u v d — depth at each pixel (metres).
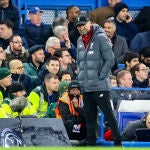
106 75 42.34
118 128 42.22
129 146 42.16
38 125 40.28
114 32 54.19
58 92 45.84
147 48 52.91
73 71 50.91
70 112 43.47
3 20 53.06
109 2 58.38
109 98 42.44
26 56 50.84
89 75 42.41
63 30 53.91
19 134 39.72
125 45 54.59
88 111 42.62
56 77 45.84
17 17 54.97
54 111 43.91
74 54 53.94
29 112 43.88
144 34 56.38
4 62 49.19
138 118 44.38
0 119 39.75
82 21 42.28
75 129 43.16
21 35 54.78
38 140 39.97
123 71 47.88
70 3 59.91
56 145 40.22
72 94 43.66
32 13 54.91
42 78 49.19
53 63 48.91
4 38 52.25
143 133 42.75
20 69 48.28
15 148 38.56
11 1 54.91
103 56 42.31
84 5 60.19
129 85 47.88
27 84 48.53
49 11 59.47
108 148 40.31
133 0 61.22
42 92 45.75
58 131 40.59
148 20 57.81
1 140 39.25
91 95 42.56
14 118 39.97
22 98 39.78
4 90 44.97
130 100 44.53
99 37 42.41
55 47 52.16
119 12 56.66
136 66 49.62
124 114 44.28
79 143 42.53
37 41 54.97
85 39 42.59
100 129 43.94
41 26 55.19
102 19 54.44
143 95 45.06
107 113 42.22
